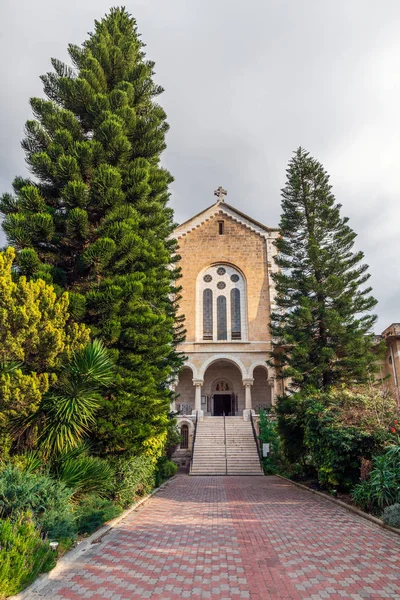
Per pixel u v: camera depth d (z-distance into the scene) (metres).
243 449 26.36
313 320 20.00
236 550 7.32
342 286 19.86
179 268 20.50
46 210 12.02
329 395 15.52
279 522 9.75
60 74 14.95
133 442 11.56
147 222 14.70
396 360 27.38
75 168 12.27
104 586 5.54
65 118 13.48
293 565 6.48
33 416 9.20
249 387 31.78
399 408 12.95
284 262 22.00
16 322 8.80
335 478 12.50
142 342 12.12
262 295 33.91
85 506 9.02
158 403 12.84
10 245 11.38
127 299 11.87
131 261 12.91
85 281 12.69
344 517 10.26
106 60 15.95
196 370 32.38
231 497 14.28
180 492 15.78
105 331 11.36
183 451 28.98
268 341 32.72
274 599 5.17
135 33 18.20
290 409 18.02
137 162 14.34
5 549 5.25
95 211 12.99
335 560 6.73
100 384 10.23
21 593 5.16
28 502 7.12
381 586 5.61
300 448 18.12
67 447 9.49
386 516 8.87
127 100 14.73
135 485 11.95
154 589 5.45
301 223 22.31
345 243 21.41
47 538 6.62
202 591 5.39
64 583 5.63
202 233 35.59
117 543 7.69
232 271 35.03
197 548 7.43
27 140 13.41
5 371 8.77
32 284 9.30
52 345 9.35
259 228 35.47
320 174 22.36
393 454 10.28
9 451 9.31
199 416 30.59
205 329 33.88
